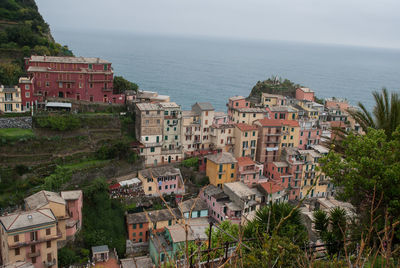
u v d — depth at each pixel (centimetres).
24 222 5506
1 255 5966
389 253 1345
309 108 12875
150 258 6644
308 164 9738
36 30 13362
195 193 9019
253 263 1627
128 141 9319
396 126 3328
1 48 11131
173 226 7006
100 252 6562
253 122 10606
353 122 11950
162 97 11156
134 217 7550
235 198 8212
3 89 8656
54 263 5797
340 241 2655
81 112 9525
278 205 3288
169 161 9606
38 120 8425
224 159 9269
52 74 9650
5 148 7775
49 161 8025
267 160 10475
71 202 6769
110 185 8256
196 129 9988
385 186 2959
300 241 2725
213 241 4069
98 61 10500
